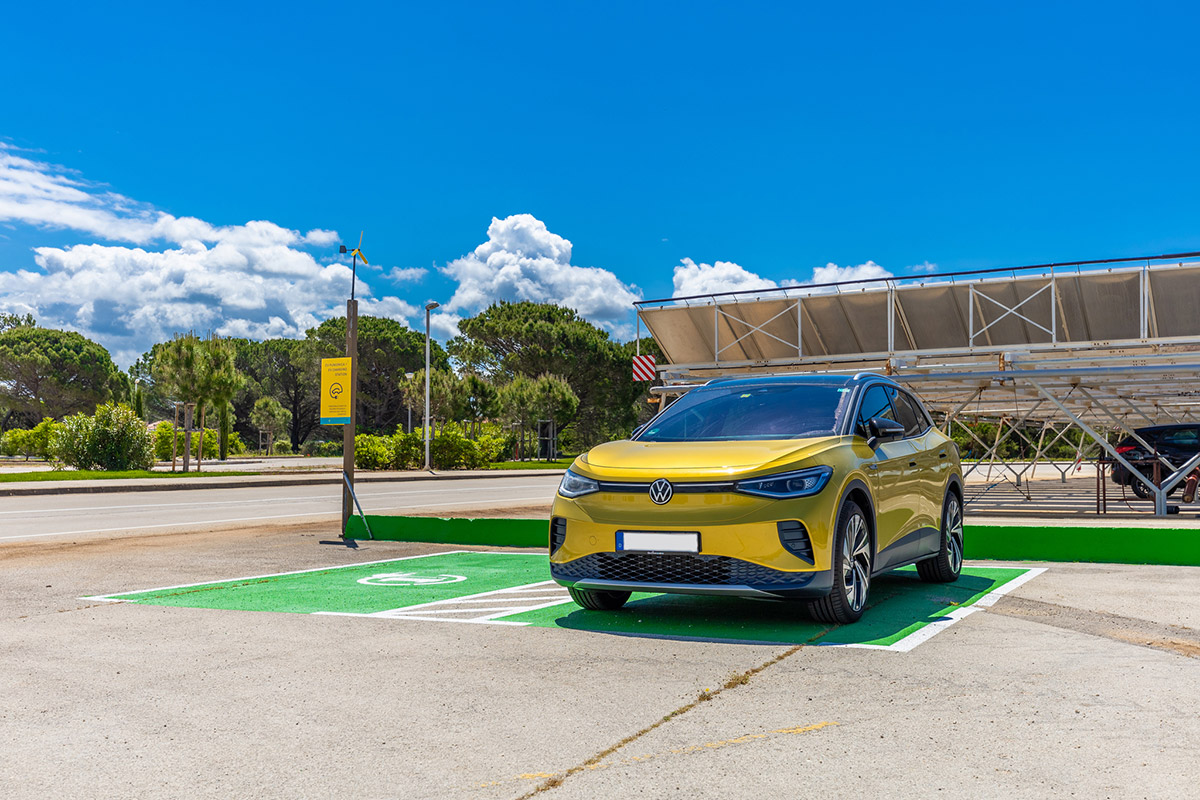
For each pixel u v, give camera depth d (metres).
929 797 2.91
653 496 5.41
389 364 73.31
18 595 7.17
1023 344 18.95
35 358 75.81
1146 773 3.08
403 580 7.92
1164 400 22.23
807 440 5.82
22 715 3.92
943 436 7.68
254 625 5.83
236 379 35.78
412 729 3.68
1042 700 3.95
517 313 71.00
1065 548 8.87
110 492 23.42
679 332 21.92
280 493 23.09
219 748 3.47
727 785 3.04
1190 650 4.87
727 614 6.09
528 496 22.02
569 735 3.58
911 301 19.45
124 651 5.12
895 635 5.34
